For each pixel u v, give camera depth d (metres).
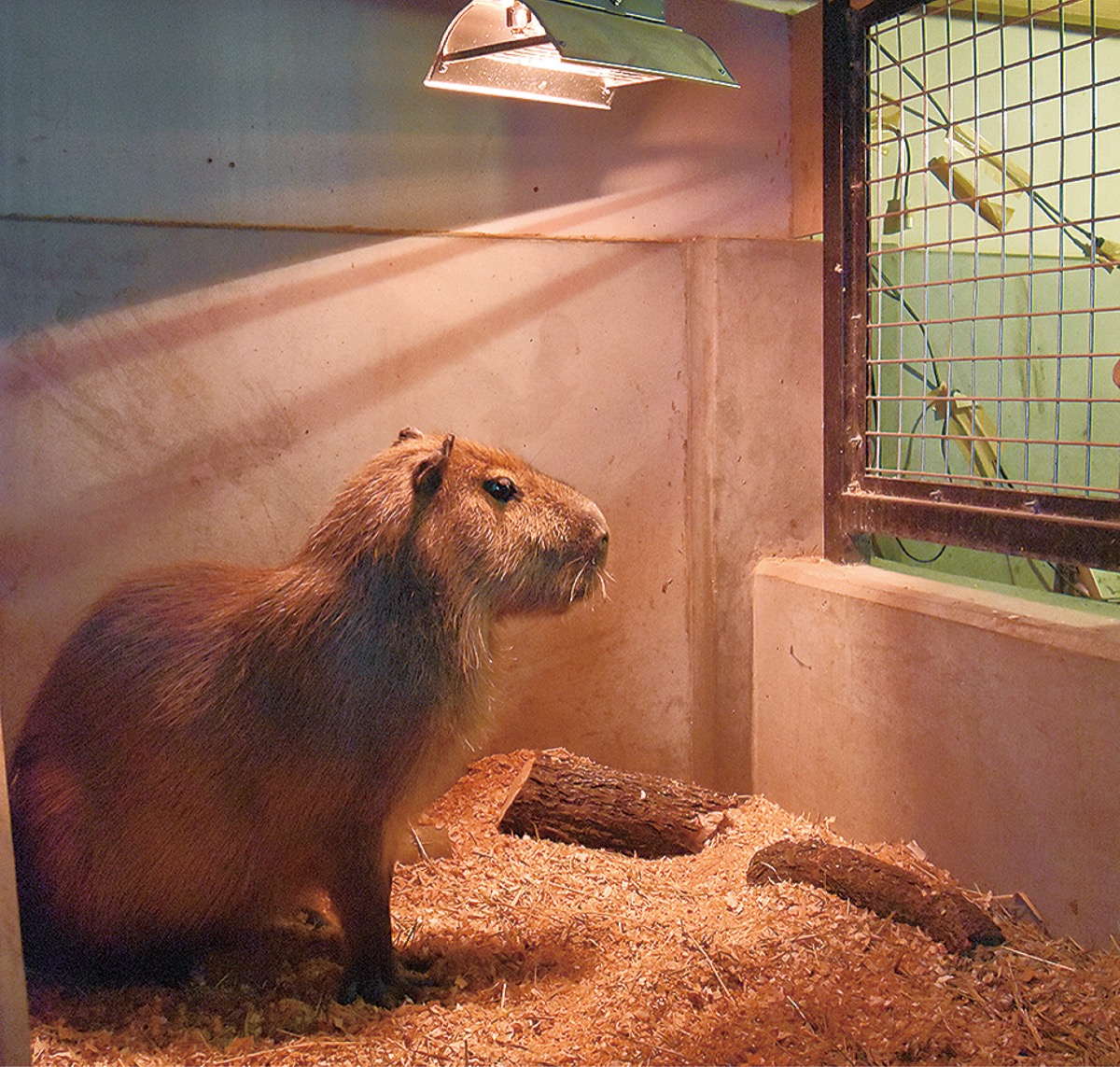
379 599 1.32
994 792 1.56
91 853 1.33
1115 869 1.39
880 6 1.78
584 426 1.97
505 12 1.56
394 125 1.78
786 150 2.06
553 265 1.92
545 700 1.99
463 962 1.44
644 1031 1.27
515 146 1.86
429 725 1.33
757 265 1.98
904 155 2.23
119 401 1.66
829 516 1.96
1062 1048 1.26
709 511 2.01
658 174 1.97
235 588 1.42
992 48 2.28
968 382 2.32
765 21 2.02
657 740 2.09
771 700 1.99
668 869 1.71
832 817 1.86
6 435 1.60
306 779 1.31
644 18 1.54
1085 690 1.42
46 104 1.57
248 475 1.75
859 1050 1.24
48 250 1.59
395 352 1.82
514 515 1.40
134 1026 1.28
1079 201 2.38
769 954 1.41
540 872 1.67
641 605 2.05
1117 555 1.45
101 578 1.67
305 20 1.70
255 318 1.73
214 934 1.41
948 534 1.71
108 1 1.59
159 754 1.32
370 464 1.39
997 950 1.43
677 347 2.03
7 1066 0.99
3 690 1.62
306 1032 1.28
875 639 1.74
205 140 1.66
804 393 2.05
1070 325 2.40
